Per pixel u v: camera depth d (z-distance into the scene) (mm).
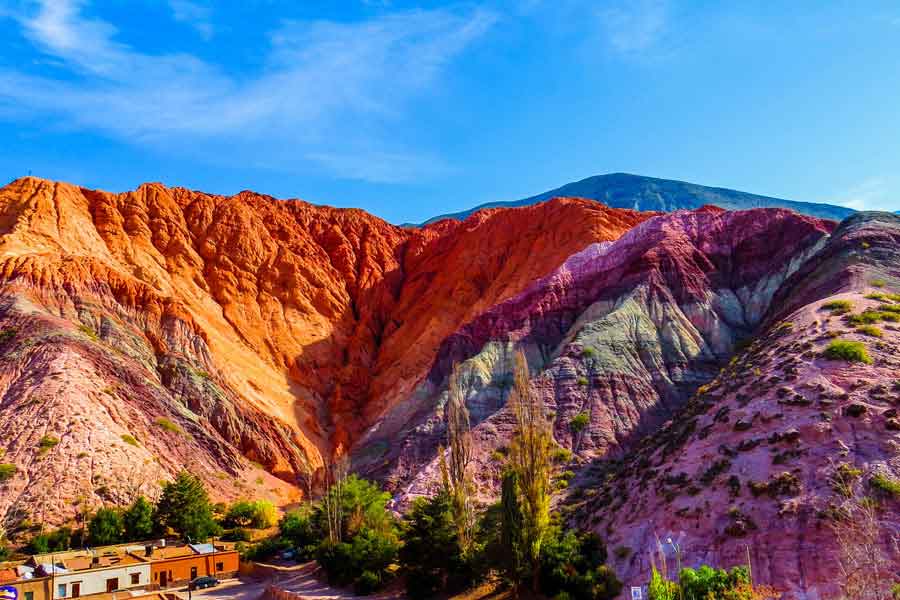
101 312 110125
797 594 36656
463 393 90438
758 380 51781
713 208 108438
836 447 42688
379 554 59062
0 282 108562
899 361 47812
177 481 81438
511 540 45625
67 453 81438
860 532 31469
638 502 48625
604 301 93875
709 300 90375
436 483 74750
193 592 64000
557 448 70250
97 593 63500
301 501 98750
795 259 90312
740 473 44469
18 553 70562
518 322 99812
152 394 100062
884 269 65750
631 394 76812
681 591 35688
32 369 92875
